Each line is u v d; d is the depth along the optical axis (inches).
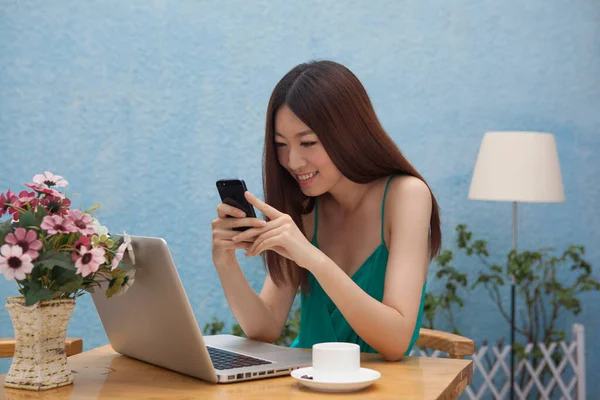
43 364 49.0
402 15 149.4
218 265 68.6
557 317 149.9
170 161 146.8
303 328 74.0
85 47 144.6
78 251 47.3
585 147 150.6
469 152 149.9
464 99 149.9
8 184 143.0
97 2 144.9
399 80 149.5
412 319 60.7
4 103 142.9
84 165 144.6
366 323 58.2
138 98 146.0
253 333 71.3
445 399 48.7
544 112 150.3
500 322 149.8
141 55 146.0
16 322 48.8
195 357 50.3
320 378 48.6
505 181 129.3
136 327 55.7
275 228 58.2
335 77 64.5
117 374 54.3
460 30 149.8
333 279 57.9
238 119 148.4
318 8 149.0
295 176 67.7
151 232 146.1
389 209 68.3
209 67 147.9
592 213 150.6
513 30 150.1
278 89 66.1
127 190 145.6
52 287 47.8
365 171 67.1
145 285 51.1
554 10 150.3
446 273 148.3
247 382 51.2
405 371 54.5
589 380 150.3
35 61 143.6
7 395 47.2
